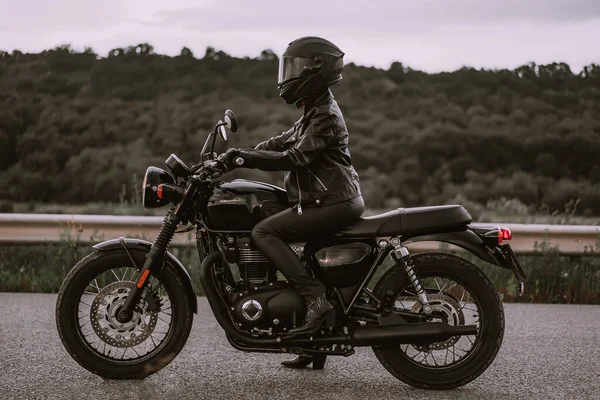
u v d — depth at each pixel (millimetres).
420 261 4781
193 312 4828
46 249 8891
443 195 26312
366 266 4719
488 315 4715
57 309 4723
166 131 30641
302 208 4602
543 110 34531
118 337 4773
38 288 8016
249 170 24219
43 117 31125
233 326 4613
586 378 5020
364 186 26234
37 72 35844
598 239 8789
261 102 34906
